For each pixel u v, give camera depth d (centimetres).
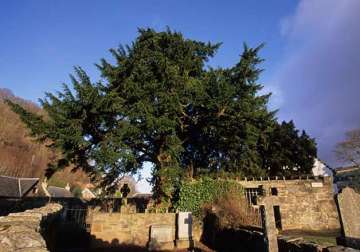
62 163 1883
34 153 7231
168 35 2072
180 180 2014
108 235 1655
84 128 1827
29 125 1736
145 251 1510
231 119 1934
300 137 2972
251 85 1955
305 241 811
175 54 2117
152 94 1858
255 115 1905
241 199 1827
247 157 2341
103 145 1712
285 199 2094
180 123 2080
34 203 2836
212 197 1816
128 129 1777
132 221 1697
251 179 2488
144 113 1781
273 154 2855
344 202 771
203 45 2262
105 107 1738
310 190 2102
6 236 437
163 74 1894
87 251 1477
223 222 1474
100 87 1952
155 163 2139
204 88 1902
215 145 2334
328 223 2014
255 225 1281
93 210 2348
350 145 3428
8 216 652
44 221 805
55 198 2945
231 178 2228
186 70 2098
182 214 1689
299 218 2047
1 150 6488
